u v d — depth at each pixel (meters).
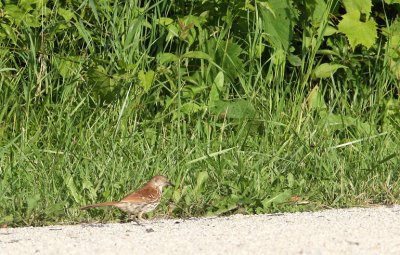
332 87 15.06
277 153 12.93
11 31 13.91
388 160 13.19
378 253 8.09
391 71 15.19
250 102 14.10
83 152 12.61
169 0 15.21
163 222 10.45
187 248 8.29
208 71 14.59
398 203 12.06
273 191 11.95
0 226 10.62
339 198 12.01
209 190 11.88
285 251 8.09
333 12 15.38
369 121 14.70
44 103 13.66
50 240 8.88
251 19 15.13
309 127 14.05
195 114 14.02
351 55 15.52
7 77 13.95
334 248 8.28
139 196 10.62
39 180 11.74
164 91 14.60
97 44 14.62
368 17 15.06
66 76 13.95
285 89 14.52
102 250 8.22
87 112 13.66
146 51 14.20
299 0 15.03
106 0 14.48
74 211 10.97
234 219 10.50
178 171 12.34
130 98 13.71
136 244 8.55
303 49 14.91
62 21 14.23
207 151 12.95
